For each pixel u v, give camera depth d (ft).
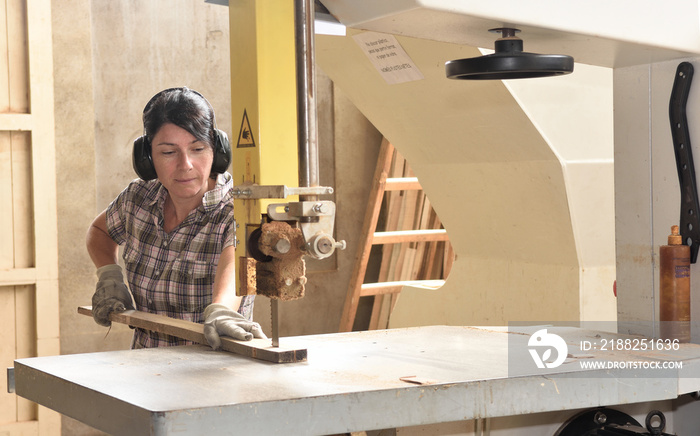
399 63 9.98
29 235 12.09
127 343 13.82
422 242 16.08
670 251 6.09
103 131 13.75
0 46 11.73
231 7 5.03
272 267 4.80
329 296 16.20
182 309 7.50
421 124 10.91
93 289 13.55
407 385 4.22
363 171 16.47
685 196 6.21
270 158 4.76
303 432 3.93
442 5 4.60
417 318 12.47
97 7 13.58
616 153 6.74
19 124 11.78
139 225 7.70
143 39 14.01
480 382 4.34
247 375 4.55
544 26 5.00
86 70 13.38
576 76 9.37
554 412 5.46
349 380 4.37
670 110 6.25
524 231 10.46
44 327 12.10
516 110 9.23
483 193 10.76
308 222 4.58
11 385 5.23
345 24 5.09
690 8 5.77
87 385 4.32
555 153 9.38
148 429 3.67
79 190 13.41
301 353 5.01
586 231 9.79
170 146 7.11
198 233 7.45
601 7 5.26
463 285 11.61
